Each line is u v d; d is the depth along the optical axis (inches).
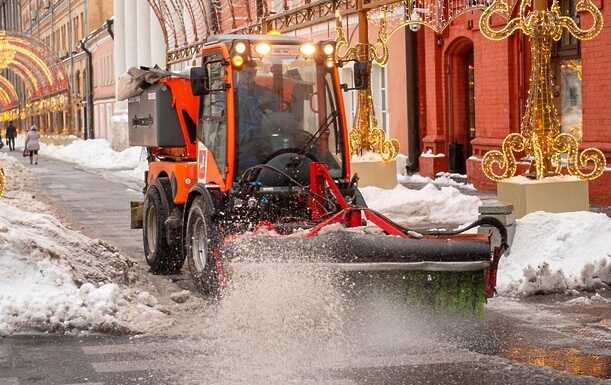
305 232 408.5
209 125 498.9
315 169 461.4
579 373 331.3
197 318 419.5
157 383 323.3
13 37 2842.0
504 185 642.2
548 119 633.6
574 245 510.3
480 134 1005.2
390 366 341.7
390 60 1177.4
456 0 1042.7
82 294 410.0
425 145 1120.2
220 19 1336.1
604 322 411.5
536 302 454.3
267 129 477.4
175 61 1494.8
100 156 2046.0
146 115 569.9
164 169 554.9
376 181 895.7
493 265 399.5
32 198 987.9
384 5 865.5
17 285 413.1
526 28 631.8
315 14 1250.0
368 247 385.4
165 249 536.7
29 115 3678.6
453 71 1088.2
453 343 375.6
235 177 472.7
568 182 626.2
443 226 699.4
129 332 394.9
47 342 380.5
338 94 489.4
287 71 483.5
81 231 753.6
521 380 323.0
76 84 3085.6
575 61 853.2
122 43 2314.2
